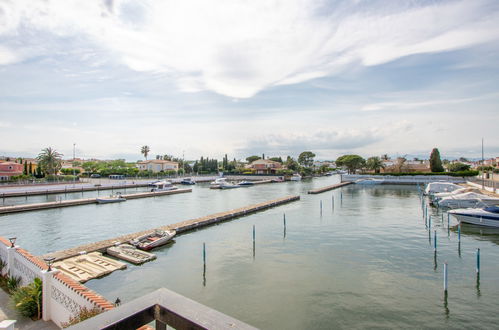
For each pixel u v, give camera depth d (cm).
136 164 13862
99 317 241
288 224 3397
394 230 3066
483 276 1855
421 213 4056
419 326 1334
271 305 1526
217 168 14075
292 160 15425
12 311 1204
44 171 9000
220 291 1683
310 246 2508
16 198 5716
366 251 2359
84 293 976
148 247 2403
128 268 2014
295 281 1803
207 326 228
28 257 1334
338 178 14425
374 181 9412
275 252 2355
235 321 237
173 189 7438
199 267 2042
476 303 1523
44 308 1140
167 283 1789
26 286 1232
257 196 6531
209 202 5531
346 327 1330
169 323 253
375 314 1430
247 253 2338
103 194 6500
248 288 1716
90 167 12912
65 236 2977
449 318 1392
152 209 4672
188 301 269
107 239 2695
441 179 9325
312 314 1438
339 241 2655
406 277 1848
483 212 3175
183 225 3070
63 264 1981
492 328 1315
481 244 2550
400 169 11469
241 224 3425
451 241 2642
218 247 2505
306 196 6309
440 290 1670
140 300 272
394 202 5222
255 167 13425
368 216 3856
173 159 16800
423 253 2308
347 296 1609
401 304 1520
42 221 3709
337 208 4566
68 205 4881
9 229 3272
